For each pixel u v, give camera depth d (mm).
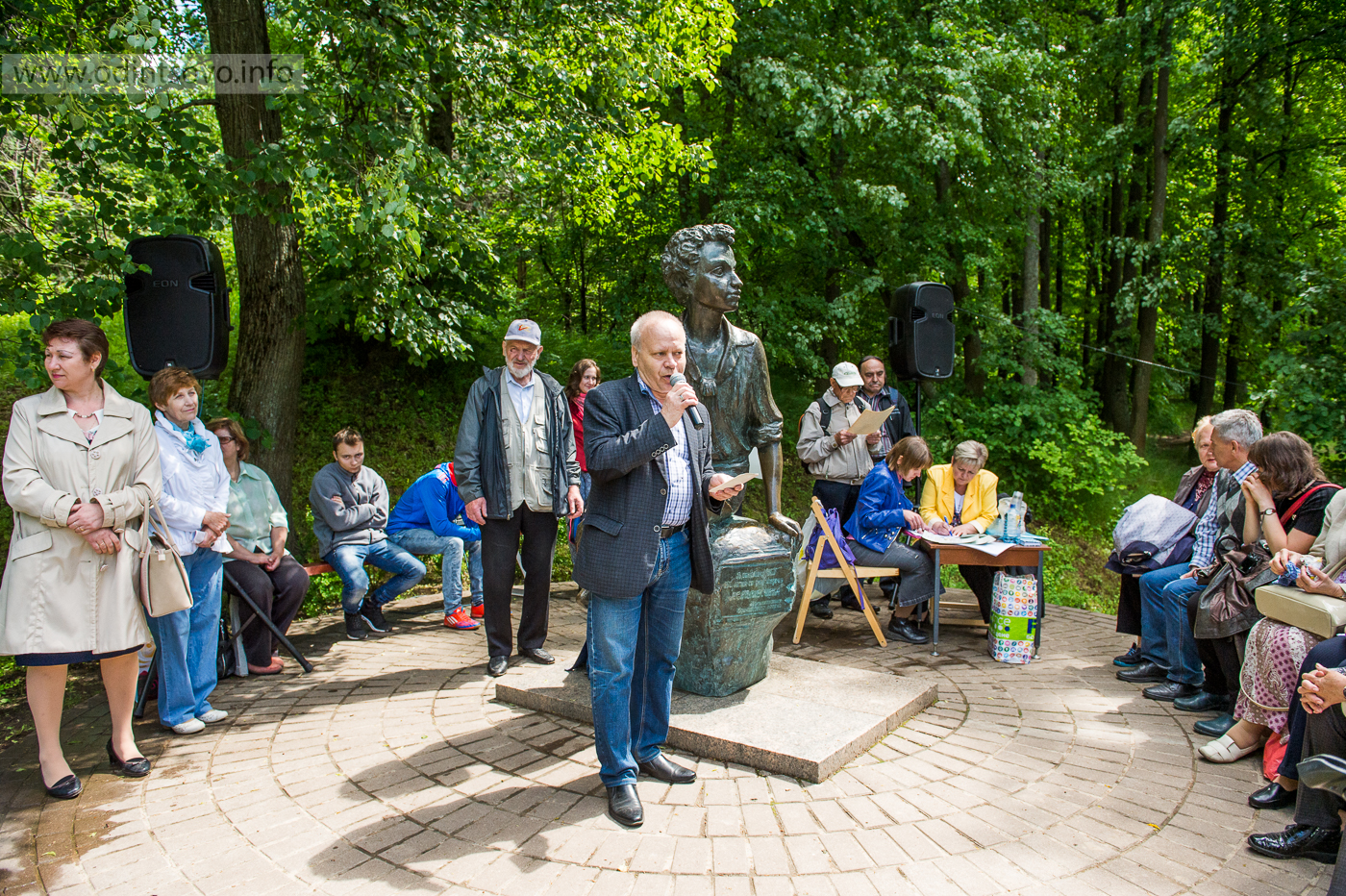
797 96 8992
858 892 2250
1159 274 11172
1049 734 3463
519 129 6172
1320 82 11602
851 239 10438
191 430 3836
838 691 3701
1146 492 10719
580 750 3266
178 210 4887
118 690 3135
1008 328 10492
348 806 2814
